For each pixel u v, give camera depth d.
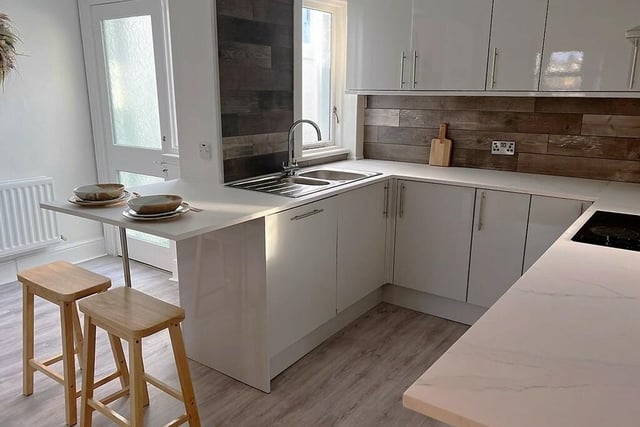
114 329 1.86
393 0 3.27
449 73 3.15
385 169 3.42
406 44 3.28
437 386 0.93
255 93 2.90
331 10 3.72
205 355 2.68
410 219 3.20
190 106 2.80
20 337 2.95
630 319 1.21
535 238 2.79
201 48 2.64
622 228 2.02
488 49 2.99
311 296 2.69
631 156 2.96
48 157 3.87
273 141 3.08
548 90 2.86
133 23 3.69
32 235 3.74
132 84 3.84
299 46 3.12
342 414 2.31
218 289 2.52
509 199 2.82
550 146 3.20
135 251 4.21
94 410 2.14
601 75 2.69
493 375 0.97
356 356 2.80
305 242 2.57
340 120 3.94
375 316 3.29
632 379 0.96
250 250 2.34
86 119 4.08
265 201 2.43
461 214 3.00
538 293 1.36
